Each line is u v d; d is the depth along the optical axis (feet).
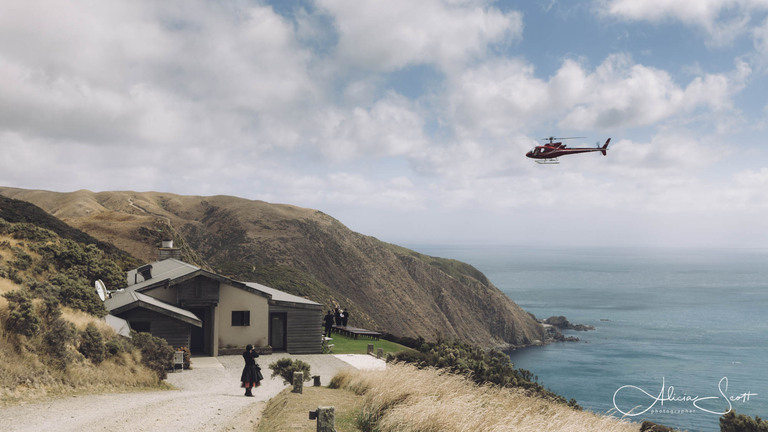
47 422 36.78
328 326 138.21
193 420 41.81
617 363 390.21
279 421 36.91
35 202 478.59
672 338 520.01
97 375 57.88
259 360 100.27
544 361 400.26
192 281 104.88
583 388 297.53
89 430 35.24
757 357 414.41
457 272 590.14
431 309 463.83
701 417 230.07
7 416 37.60
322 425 30.19
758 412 252.83
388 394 40.40
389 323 408.26
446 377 51.67
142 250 244.63
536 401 54.08
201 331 109.70
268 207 502.38
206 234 457.27
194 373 84.38
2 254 94.89
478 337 488.44
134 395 55.36
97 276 111.96
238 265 308.40
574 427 37.06
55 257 107.96
